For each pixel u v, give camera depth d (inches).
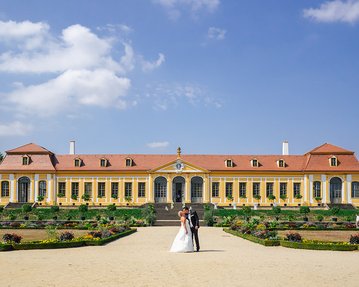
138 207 3120.1
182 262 849.5
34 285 641.0
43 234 1612.9
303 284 652.7
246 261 867.4
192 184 3275.1
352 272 749.9
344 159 3299.7
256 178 3289.9
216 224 2170.3
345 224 2108.8
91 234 1350.9
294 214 2647.6
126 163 3329.2
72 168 3297.2
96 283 653.9
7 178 3282.5
